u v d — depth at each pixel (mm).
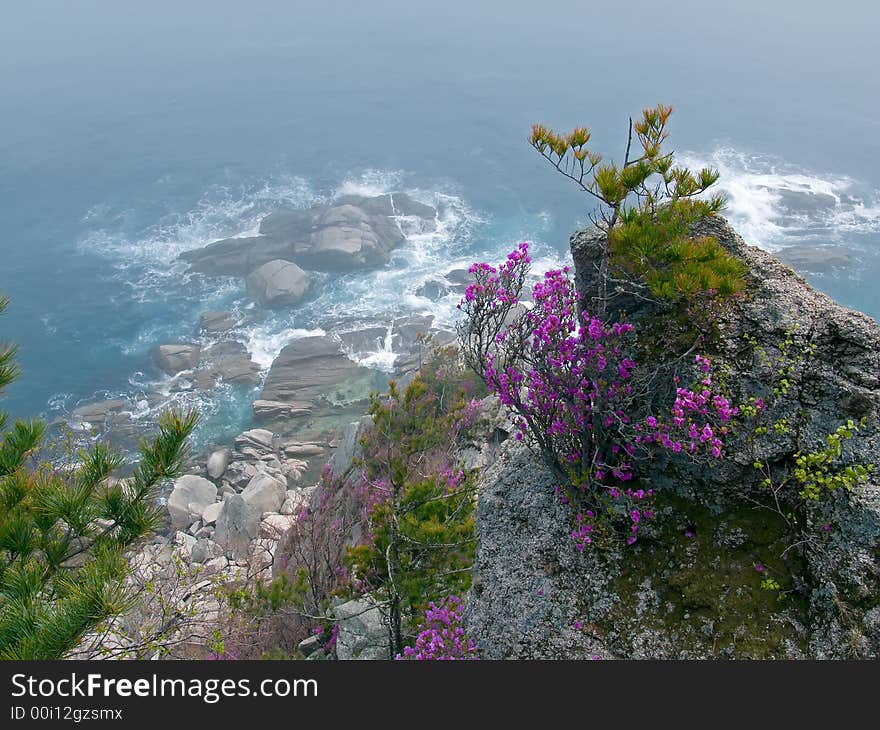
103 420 51719
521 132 139500
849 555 6184
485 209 95000
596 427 7418
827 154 115375
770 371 7137
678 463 7309
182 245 86750
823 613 6160
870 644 5844
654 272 6914
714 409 7086
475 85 187375
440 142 134250
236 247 80438
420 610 11133
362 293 69812
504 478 8719
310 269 75250
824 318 7203
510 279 8461
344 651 12812
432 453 16641
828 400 6852
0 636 6250
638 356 7707
